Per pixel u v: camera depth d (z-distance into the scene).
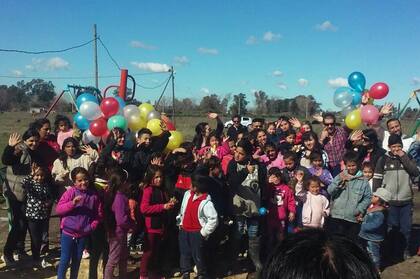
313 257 1.09
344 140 7.39
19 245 6.35
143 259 5.66
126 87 9.27
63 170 6.19
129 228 5.49
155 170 5.68
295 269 1.09
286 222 6.36
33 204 5.97
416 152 7.45
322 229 1.19
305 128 8.49
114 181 5.33
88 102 6.84
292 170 6.68
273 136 9.09
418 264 6.41
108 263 5.40
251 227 6.16
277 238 6.29
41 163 6.32
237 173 6.12
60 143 7.32
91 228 5.25
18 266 6.09
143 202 5.63
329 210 6.32
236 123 10.17
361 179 6.16
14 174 6.04
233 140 8.56
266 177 6.35
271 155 7.12
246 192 6.10
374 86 7.55
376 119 7.20
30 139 6.10
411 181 6.48
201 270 5.68
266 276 1.14
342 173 6.23
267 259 1.17
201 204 5.60
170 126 7.09
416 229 8.31
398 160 6.45
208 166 6.25
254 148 7.18
